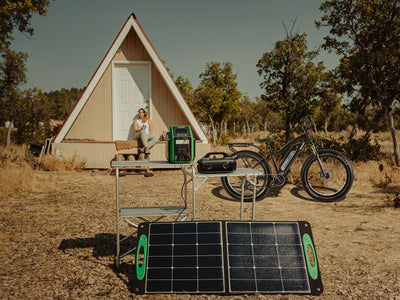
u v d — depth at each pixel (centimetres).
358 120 1598
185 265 308
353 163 1012
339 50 1170
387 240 414
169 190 725
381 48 1090
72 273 333
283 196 659
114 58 1105
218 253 314
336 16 1126
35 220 508
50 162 995
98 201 625
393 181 750
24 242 417
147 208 382
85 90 1062
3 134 2709
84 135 1105
